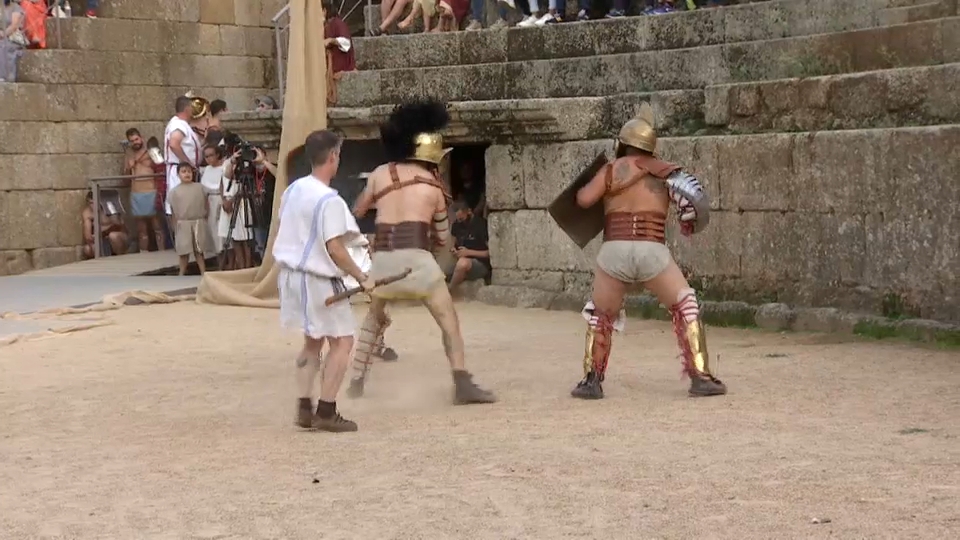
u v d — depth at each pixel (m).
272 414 8.78
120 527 5.85
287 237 7.99
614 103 14.57
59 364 11.43
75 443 7.93
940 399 8.26
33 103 20.09
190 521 5.89
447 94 17.06
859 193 11.61
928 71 11.55
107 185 20.78
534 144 14.79
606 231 8.94
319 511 5.96
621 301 8.96
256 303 15.28
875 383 8.95
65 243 20.44
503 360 10.87
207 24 22.16
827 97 12.45
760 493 5.95
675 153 13.41
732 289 12.98
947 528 5.28
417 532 5.55
